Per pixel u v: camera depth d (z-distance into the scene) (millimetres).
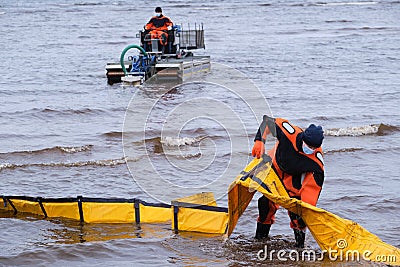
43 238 10141
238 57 36594
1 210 11352
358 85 26938
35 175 13797
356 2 91875
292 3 90250
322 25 59375
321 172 9297
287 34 51250
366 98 23891
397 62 34500
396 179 13523
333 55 37656
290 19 66000
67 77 29469
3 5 90312
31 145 16594
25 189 12805
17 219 10930
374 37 48562
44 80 28578
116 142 16953
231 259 9391
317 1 94750
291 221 9828
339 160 15102
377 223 10945
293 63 34031
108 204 10844
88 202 10883
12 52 39625
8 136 17641
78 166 14453
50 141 17047
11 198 11266
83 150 16000
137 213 10789
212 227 10359
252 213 11391
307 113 21031
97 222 10812
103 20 64438
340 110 21531
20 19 65812
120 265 9164
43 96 24422
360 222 10977
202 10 77812
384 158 15312
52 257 9398
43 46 43031
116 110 21438
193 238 10188
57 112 21047
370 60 35344
